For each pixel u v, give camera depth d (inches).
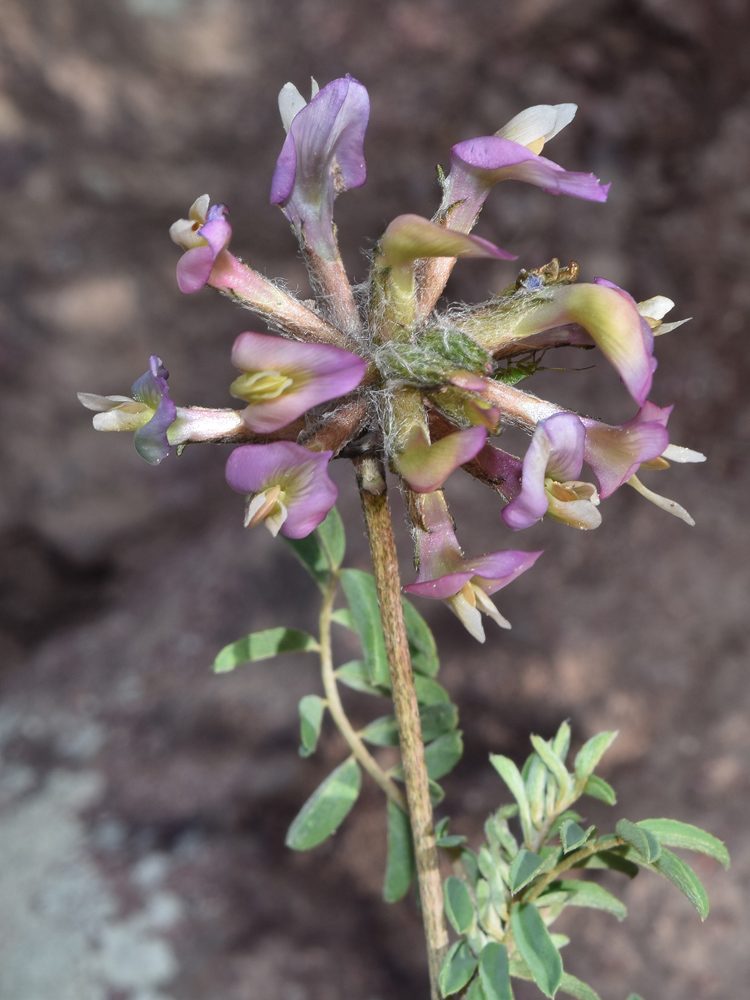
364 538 10.3
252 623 11.5
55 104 12.4
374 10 12.0
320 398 2.2
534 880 2.6
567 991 2.8
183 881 9.0
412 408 2.4
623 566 9.9
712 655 9.0
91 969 8.3
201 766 10.1
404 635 2.7
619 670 8.9
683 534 10.2
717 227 11.4
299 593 11.4
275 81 12.3
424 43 11.9
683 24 11.2
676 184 11.7
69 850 9.6
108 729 11.1
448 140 11.9
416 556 2.5
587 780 2.8
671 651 9.0
